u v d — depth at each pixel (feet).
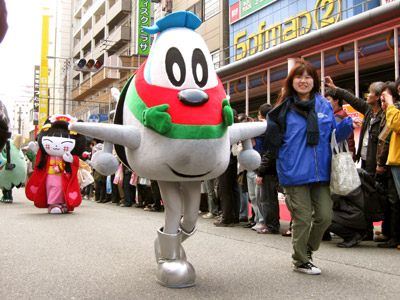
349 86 36.27
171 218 10.77
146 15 85.76
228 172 21.40
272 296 9.71
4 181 36.06
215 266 12.73
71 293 9.91
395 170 15.39
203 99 9.26
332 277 11.48
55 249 15.20
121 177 32.94
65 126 26.55
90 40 138.72
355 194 15.96
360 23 27.71
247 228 21.04
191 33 10.25
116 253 14.60
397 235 15.94
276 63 36.55
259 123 11.50
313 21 41.83
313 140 11.30
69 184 27.04
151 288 10.30
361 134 17.87
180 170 9.34
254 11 51.34
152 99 9.46
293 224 11.77
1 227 20.58
